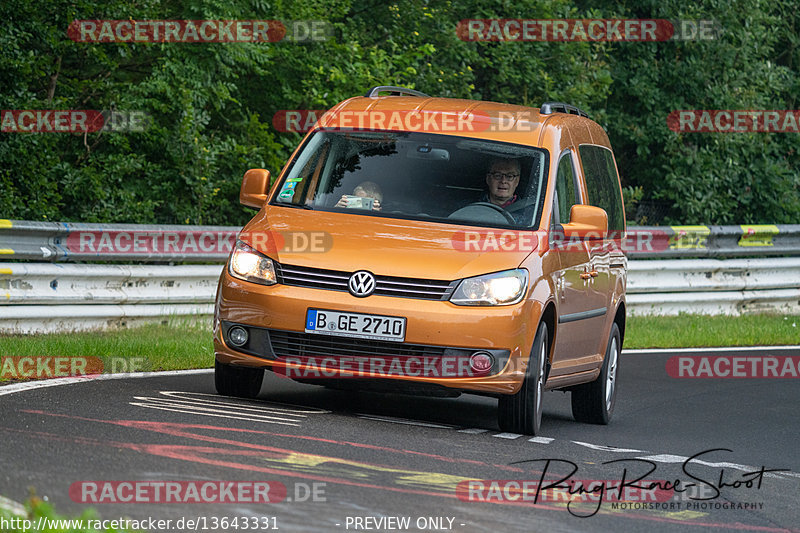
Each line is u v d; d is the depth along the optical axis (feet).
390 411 91.30
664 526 58.75
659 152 275.18
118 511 49.78
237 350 83.71
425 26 244.01
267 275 83.30
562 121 100.12
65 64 195.72
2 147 173.37
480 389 80.94
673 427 98.84
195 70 200.03
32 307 122.21
